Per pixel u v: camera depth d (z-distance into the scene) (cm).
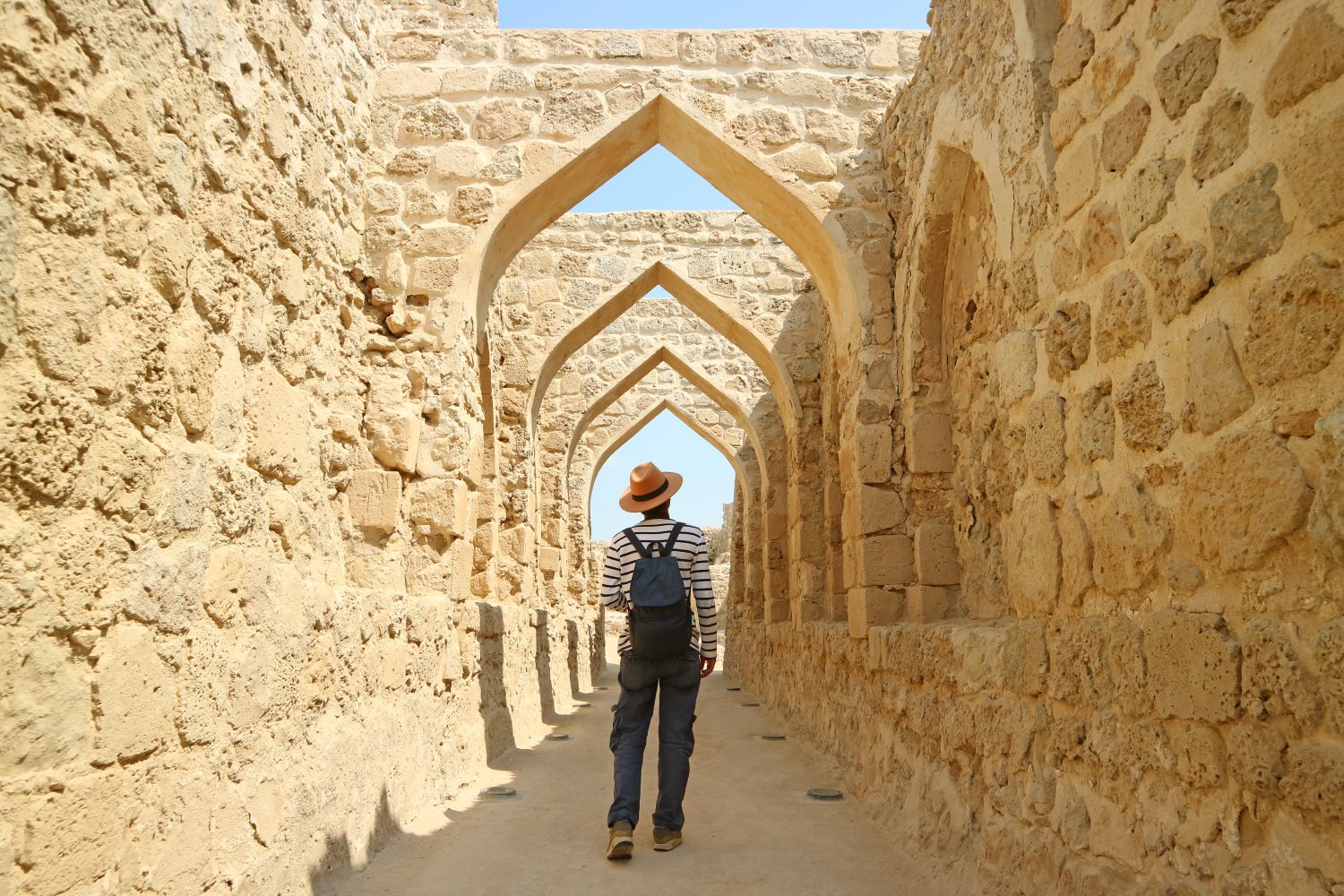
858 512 555
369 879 344
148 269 227
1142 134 235
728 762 613
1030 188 318
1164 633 216
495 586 761
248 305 299
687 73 623
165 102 238
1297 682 170
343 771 352
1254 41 188
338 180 477
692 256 994
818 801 488
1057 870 268
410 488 539
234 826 262
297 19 366
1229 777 192
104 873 197
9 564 171
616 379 1234
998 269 379
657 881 348
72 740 187
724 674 1584
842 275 605
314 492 370
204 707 247
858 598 550
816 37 635
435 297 570
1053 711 279
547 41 621
